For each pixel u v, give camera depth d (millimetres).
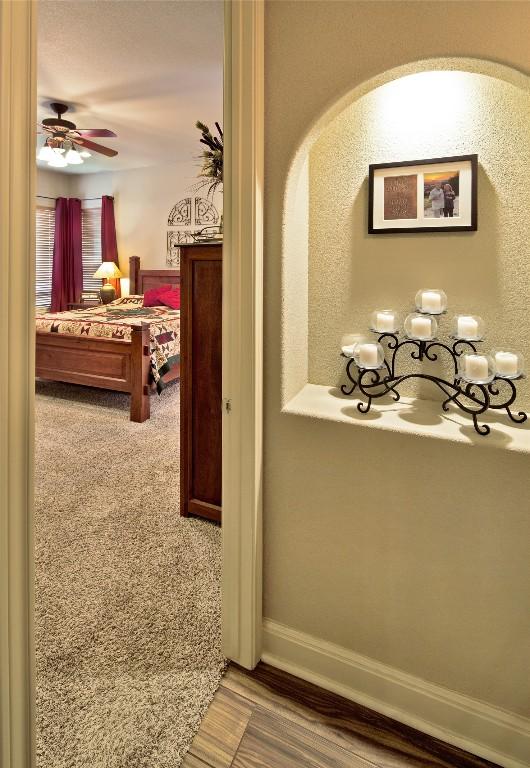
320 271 1607
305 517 1480
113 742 1293
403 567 1357
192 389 2396
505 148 1322
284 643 1558
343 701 1442
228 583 1550
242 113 1348
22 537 869
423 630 1351
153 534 2346
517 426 1300
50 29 3010
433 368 1505
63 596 1880
